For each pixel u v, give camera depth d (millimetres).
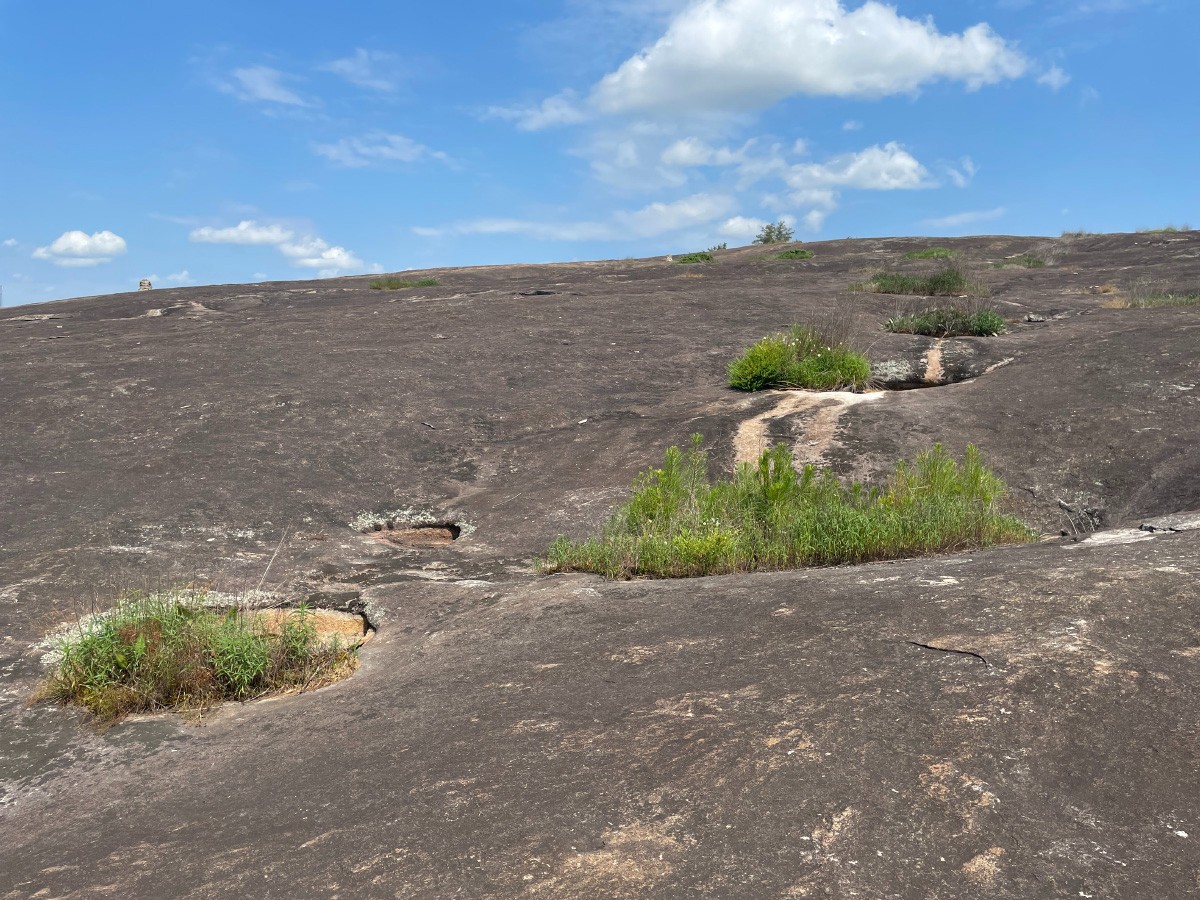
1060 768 2170
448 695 3180
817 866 1886
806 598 3699
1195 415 6852
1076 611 3068
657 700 2830
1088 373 8156
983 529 5105
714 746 2441
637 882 1888
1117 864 1829
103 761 3031
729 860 1934
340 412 8102
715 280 20078
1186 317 10984
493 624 3986
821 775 2227
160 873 2195
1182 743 2223
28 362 10172
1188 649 2697
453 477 6941
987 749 2268
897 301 13859
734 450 7012
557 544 5195
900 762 2250
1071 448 6598
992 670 2689
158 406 8133
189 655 3594
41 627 4230
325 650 3939
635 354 10547
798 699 2676
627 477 6613
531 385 9273
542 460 7230
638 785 2289
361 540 5762
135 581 4824
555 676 3199
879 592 3637
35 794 2846
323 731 3051
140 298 20562
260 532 5699
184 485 6305
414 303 16188
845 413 7660
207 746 3096
